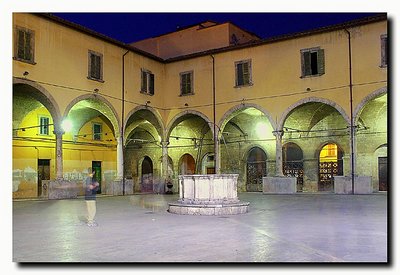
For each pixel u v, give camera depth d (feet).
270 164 111.04
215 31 117.70
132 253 29.32
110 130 119.03
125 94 97.71
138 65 102.17
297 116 103.86
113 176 119.24
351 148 84.94
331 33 88.43
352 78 85.40
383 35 82.53
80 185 105.19
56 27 81.35
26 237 36.78
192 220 47.60
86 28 86.94
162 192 106.42
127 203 74.02
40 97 79.41
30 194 95.86
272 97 94.89
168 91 109.91
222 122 101.09
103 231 40.01
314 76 89.81
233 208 53.52
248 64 98.53
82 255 28.86
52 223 46.39
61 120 81.46
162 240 34.45
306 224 42.91
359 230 38.50
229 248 30.63
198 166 122.11
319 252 28.89
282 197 83.51
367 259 26.63
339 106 86.43
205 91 104.32
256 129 113.19
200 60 105.70
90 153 112.57
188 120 118.62
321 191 104.06
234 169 116.67
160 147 121.19
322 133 104.32
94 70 89.66
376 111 96.27
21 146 94.48
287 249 30.01
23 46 74.59
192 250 30.09
